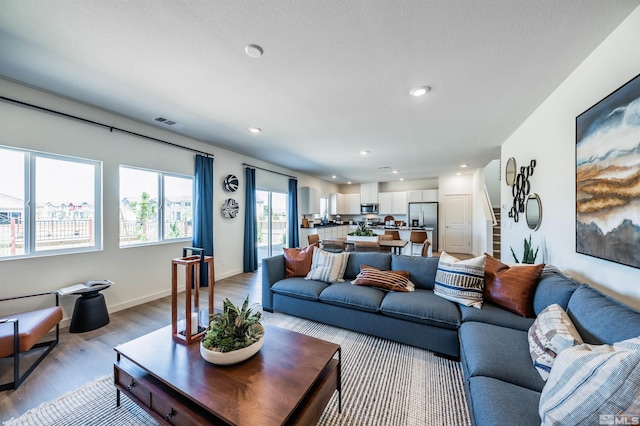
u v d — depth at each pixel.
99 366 1.96
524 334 1.64
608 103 1.53
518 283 1.97
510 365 1.31
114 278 3.05
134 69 2.02
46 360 2.03
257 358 1.44
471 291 2.15
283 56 1.83
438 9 1.39
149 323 2.71
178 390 1.19
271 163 5.82
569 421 0.83
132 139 3.21
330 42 1.68
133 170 3.34
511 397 1.08
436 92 2.36
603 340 1.12
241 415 1.04
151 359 1.42
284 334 1.73
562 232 2.17
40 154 2.54
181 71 2.04
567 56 1.81
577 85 1.95
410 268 2.73
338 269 2.95
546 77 2.09
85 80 2.20
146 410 1.33
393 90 2.32
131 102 2.64
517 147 3.33
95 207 2.95
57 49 1.77
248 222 5.03
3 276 2.28
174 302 1.64
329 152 4.71
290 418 1.15
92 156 2.84
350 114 2.89
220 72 2.04
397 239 5.62
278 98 2.50
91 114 2.81
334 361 1.58
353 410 1.54
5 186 2.37
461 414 1.51
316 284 2.82
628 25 1.43
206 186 4.12
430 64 1.92
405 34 1.59
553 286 1.73
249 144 4.21
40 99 2.43
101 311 2.63
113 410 1.54
